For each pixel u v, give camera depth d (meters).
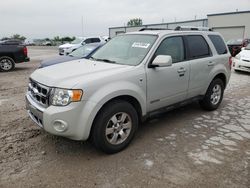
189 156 3.63
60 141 4.10
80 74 3.58
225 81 5.81
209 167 3.35
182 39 4.75
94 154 3.71
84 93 3.27
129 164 3.44
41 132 4.44
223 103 6.27
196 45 5.03
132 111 3.81
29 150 3.80
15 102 6.41
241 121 5.03
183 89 4.70
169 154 3.70
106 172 3.25
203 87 5.20
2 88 8.19
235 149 3.85
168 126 4.75
